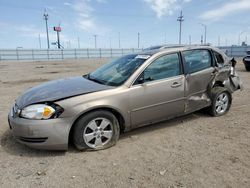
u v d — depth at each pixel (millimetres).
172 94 4246
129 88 3809
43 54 56156
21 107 3455
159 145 3803
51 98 3416
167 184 2744
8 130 4480
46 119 3283
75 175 2957
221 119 4988
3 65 30531
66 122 3346
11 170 3078
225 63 5203
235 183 2744
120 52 65875
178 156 3418
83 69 20703
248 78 11445
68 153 3529
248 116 5164
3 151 3604
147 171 3029
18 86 10406
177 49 4465
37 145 3326
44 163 3256
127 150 3639
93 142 3613
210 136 4129
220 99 5141
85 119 3471
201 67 4754
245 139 3975
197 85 4621
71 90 3699
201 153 3498
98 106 3498
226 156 3395
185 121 4895
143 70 3986
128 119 3855
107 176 2928
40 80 12672
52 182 2814
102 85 3898
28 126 3260
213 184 2730
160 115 4199
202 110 5395
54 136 3303
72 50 59594
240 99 6734
